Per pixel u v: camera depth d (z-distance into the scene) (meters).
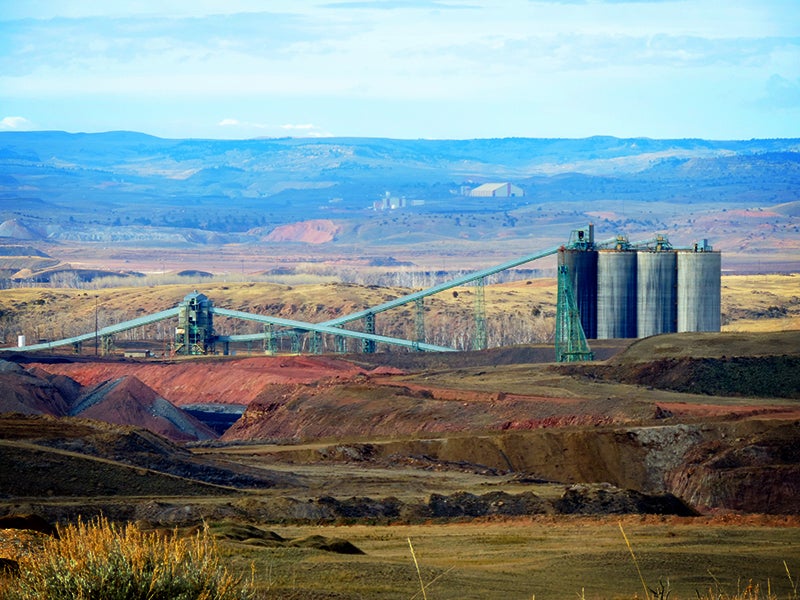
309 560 94.00
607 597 86.06
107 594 59.91
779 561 102.88
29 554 69.44
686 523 131.00
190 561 63.19
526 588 88.88
